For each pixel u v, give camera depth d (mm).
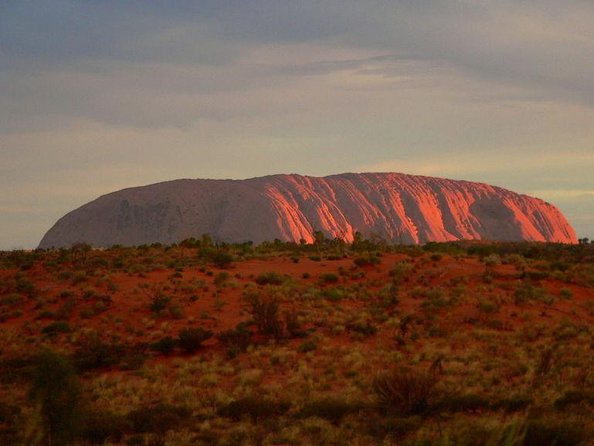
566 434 18953
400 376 27625
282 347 42281
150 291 56594
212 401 31125
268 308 45656
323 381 34281
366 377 35000
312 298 54562
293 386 33969
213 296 55156
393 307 52719
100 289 57594
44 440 21578
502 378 34250
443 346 42781
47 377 22219
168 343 42594
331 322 47719
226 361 40156
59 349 44125
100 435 24312
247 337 43688
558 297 55875
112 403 31094
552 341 43594
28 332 48938
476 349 41562
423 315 49812
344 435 23250
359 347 42125
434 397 27312
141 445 23594
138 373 38031
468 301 52688
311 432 24484
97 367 40312
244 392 33125
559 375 33969
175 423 26625
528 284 56844
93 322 50375
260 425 25922
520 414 24750
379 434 22469
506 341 43500
